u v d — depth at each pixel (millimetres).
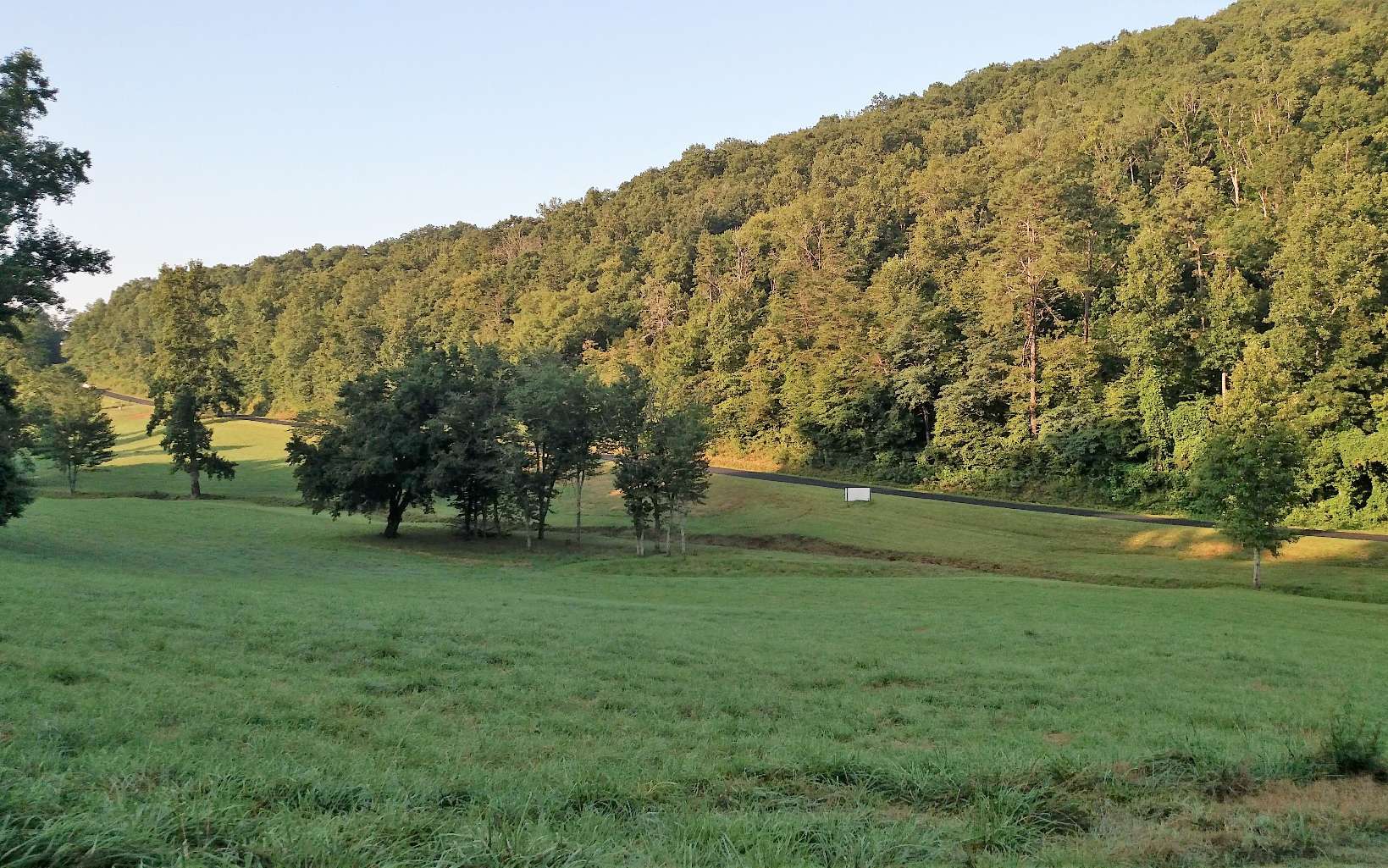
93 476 102375
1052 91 165000
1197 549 53812
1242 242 75188
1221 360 70062
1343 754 10578
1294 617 30953
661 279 140125
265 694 12023
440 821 6867
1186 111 104062
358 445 56188
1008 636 23922
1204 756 10555
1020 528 61281
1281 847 7574
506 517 64938
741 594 35938
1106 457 73250
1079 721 13961
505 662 16281
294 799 7371
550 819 7395
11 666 11914
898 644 22031
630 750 10664
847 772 9680
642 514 56625
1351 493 59594
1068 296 86500
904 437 89000
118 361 188250
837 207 130375
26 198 34281
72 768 7617
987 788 8945
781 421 101438
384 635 17750
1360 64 90062
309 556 47156
